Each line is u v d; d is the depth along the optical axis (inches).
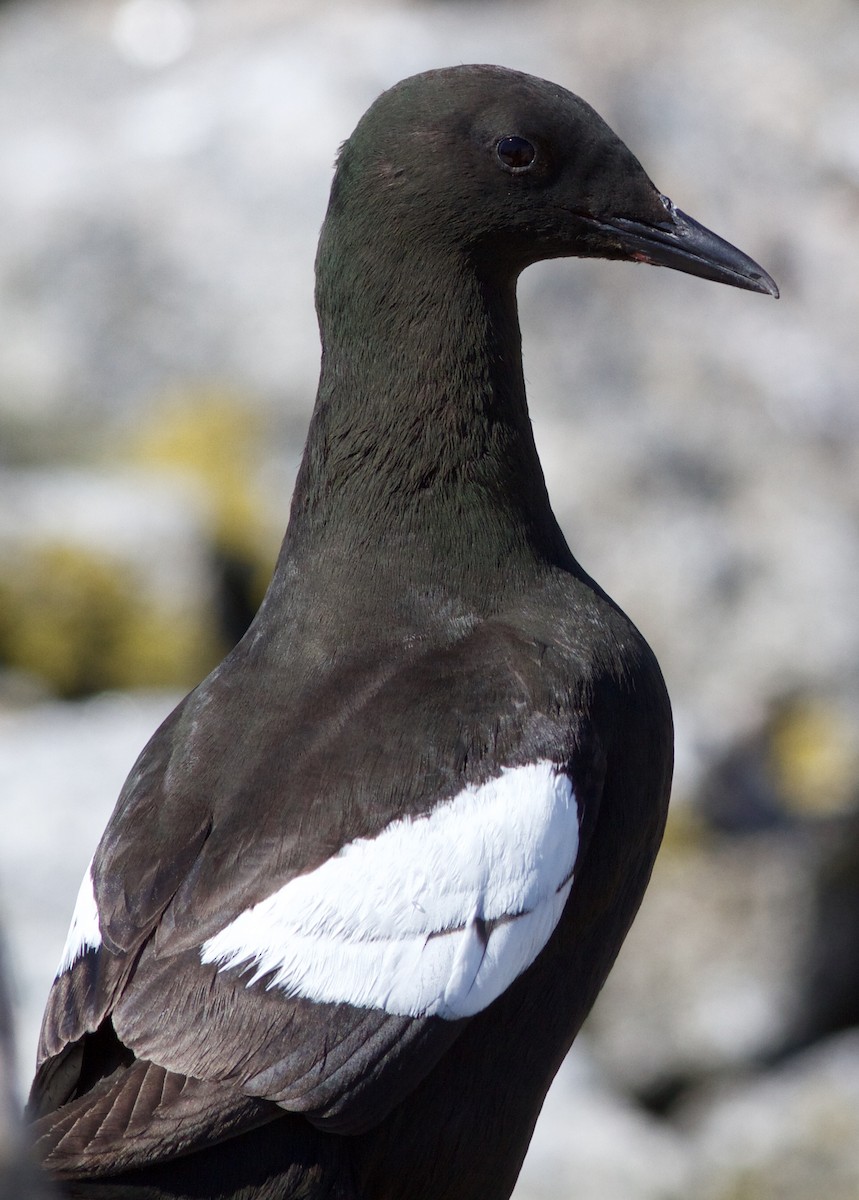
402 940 245.3
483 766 257.4
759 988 578.9
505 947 251.8
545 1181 492.4
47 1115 236.4
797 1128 519.8
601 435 734.5
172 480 722.2
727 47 851.4
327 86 776.9
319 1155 243.3
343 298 283.3
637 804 278.2
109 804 563.8
